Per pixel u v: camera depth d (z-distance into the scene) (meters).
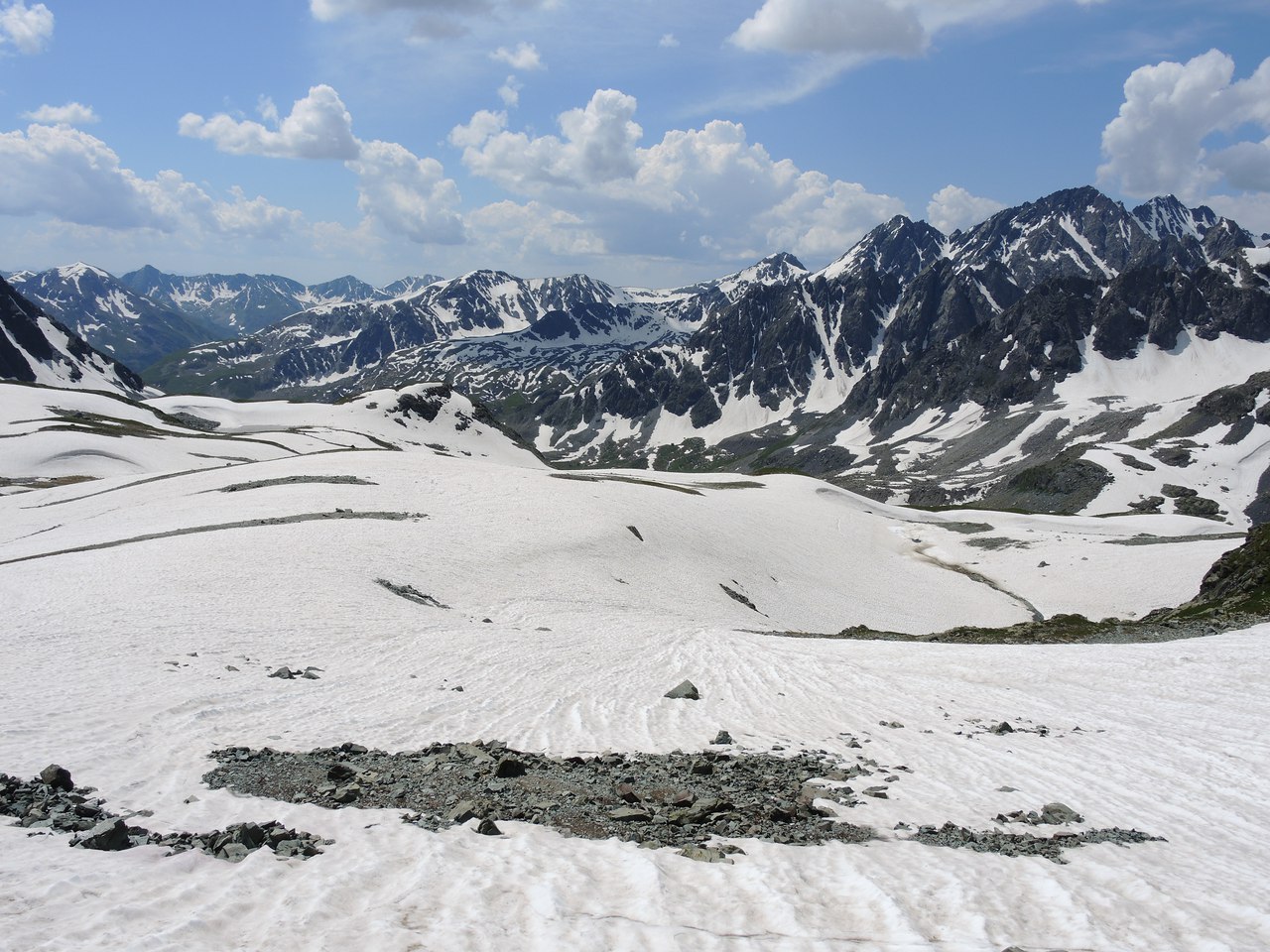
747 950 8.21
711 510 93.06
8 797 11.54
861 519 120.88
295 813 12.09
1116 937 9.27
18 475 108.19
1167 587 93.50
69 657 22.48
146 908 8.05
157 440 134.88
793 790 15.29
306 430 185.50
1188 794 16.48
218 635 27.78
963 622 81.69
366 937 7.86
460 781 14.76
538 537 60.41
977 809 14.74
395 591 41.47
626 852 11.10
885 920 9.18
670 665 32.16
